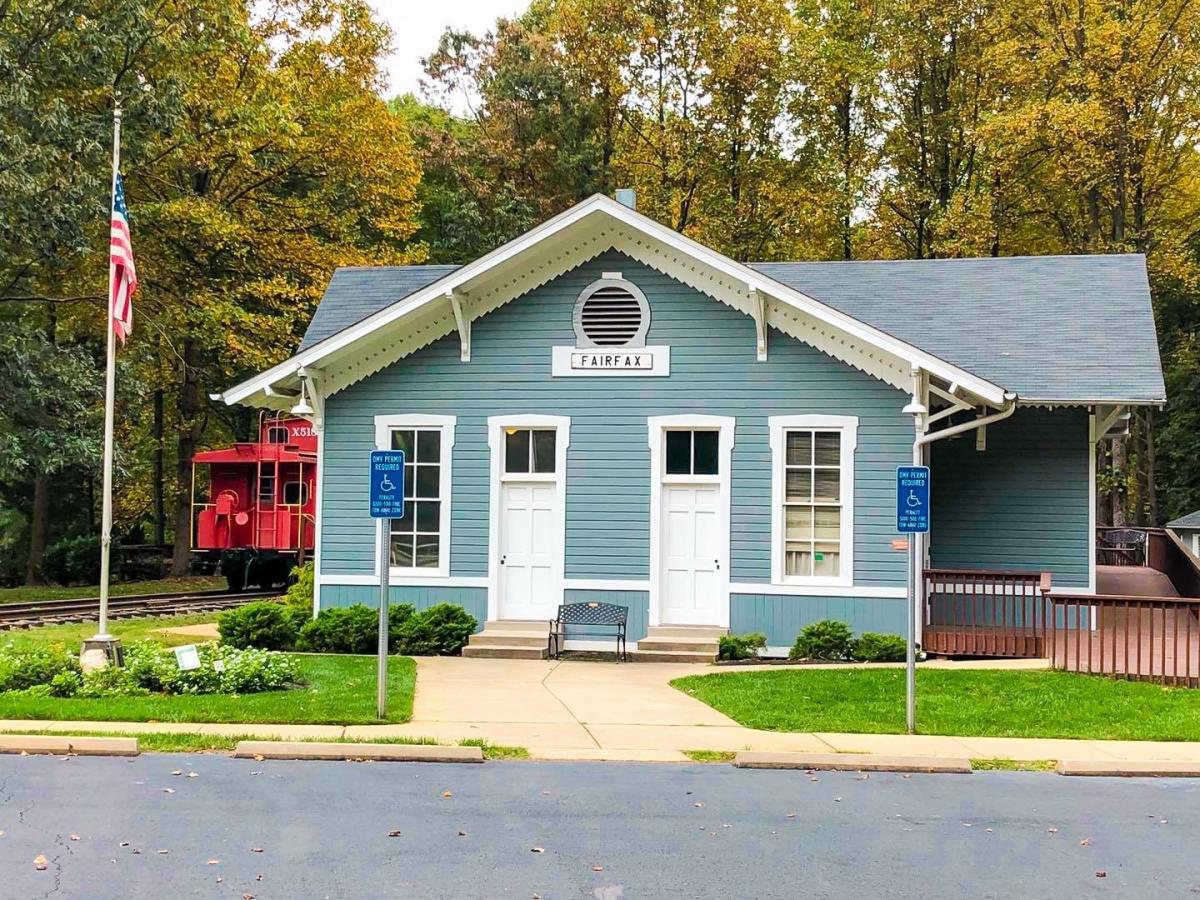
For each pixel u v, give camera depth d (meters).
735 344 18.05
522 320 18.61
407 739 10.77
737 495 17.97
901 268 21.86
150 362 33.06
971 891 7.05
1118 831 8.52
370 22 35.19
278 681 13.49
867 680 14.32
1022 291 20.62
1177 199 36.56
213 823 8.17
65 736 10.63
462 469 18.69
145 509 45.97
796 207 38.19
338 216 35.47
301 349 20.19
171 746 10.57
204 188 33.28
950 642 17.16
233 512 30.83
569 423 18.44
